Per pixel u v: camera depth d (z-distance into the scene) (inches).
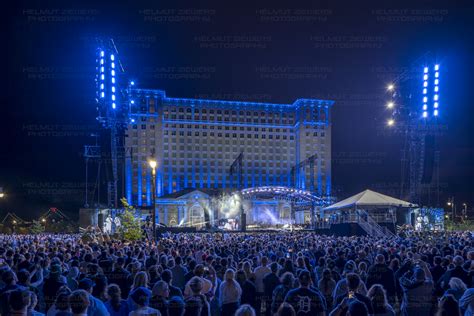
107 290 282.0
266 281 384.2
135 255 647.1
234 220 3154.5
